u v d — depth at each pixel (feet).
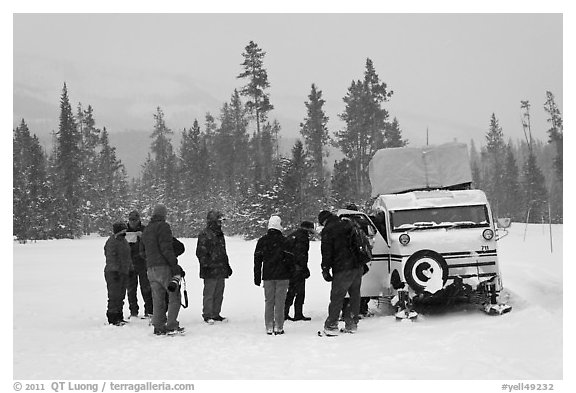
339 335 30.32
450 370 22.16
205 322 36.22
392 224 37.04
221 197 229.66
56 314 40.06
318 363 24.20
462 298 37.40
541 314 31.01
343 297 30.81
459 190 38.96
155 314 32.04
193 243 128.36
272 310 31.81
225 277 36.86
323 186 165.17
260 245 32.24
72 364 24.98
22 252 119.24
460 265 34.91
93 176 257.55
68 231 203.31
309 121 219.00
